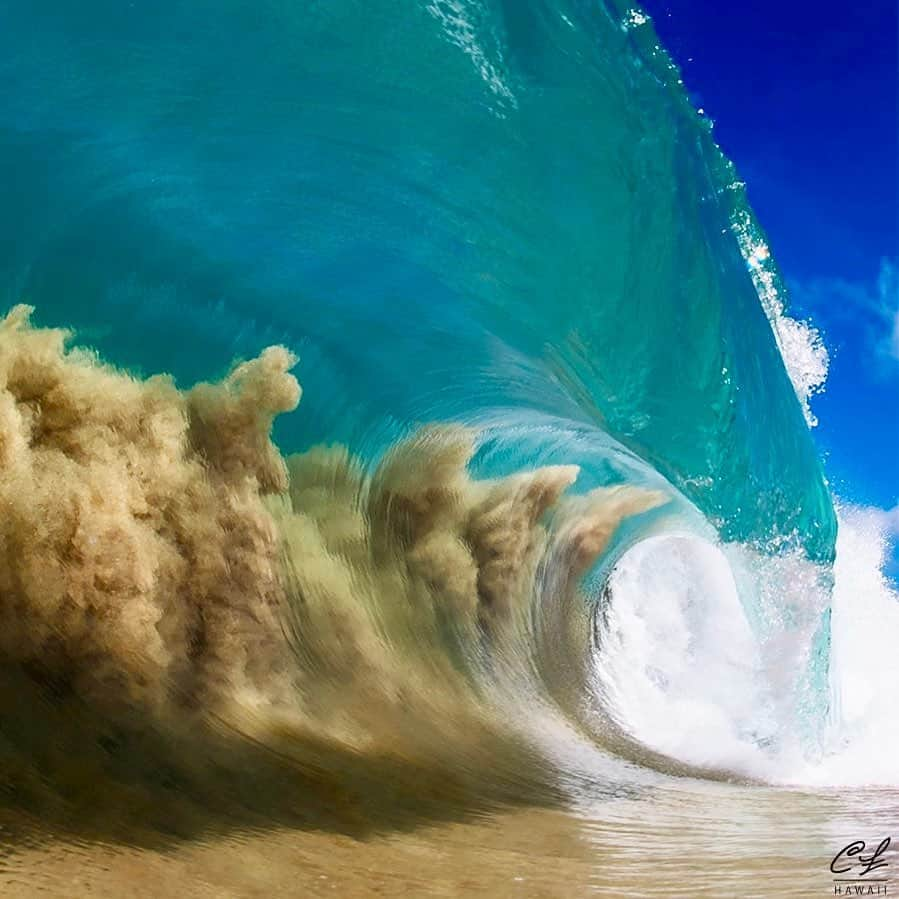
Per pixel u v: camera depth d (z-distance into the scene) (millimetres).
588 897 3598
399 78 6309
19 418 4711
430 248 6820
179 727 4449
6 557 4309
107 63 5594
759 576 8844
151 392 5594
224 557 5477
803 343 9352
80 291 5820
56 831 3205
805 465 9227
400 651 6707
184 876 3152
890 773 8172
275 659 5480
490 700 7387
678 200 7652
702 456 8047
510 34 6570
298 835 3785
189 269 6297
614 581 10508
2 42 5250
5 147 5414
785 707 8945
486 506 8680
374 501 7500
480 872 3746
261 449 6117
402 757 5395
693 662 9703
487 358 7668
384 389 7594
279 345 6578
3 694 3867
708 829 5145
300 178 6383
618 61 7207
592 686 9438
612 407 7578
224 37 5840
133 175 5895
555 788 5840
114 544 4570
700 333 7863
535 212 6922
